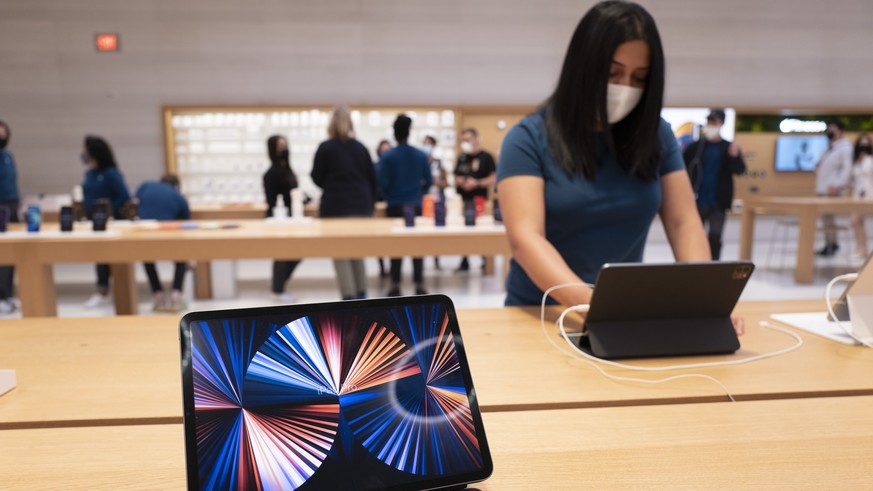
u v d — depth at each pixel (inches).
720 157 178.7
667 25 286.2
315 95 275.0
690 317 39.9
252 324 23.7
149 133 271.4
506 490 23.0
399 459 22.6
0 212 110.1
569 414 30.0
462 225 123.2
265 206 222.8
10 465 24.9
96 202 109.7
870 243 292.8
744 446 26.4
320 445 22.1
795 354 39.1
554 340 42.6
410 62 276.8
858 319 41.1
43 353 39.8
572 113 47.6
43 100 266.5
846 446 26.4
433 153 281.7
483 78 280.5
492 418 29.6
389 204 172.4
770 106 295.1
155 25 265.3
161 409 30.4
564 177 50.0
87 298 179.3
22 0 259.9
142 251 102.3
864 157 223.8
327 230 114.3
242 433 21.6
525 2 277.1
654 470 24.4
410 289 185.2
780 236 307.7
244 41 269.3
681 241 51.9
